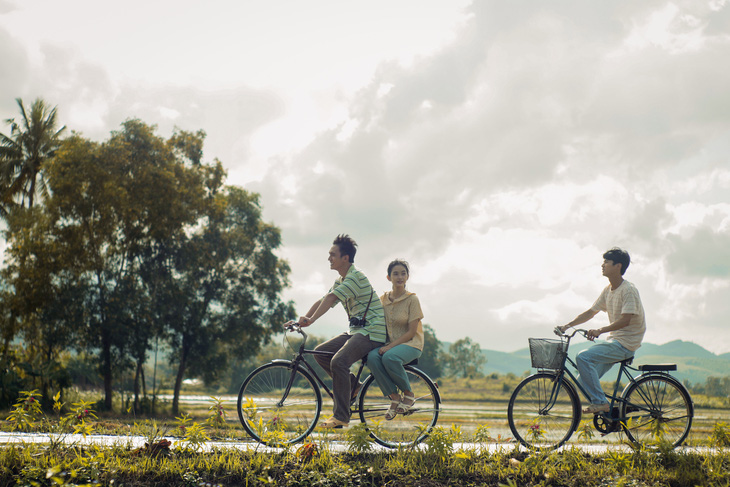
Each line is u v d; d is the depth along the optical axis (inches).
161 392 1646.2
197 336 1279.5
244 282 1338.6
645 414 246.1
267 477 195.0
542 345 243.0
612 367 250.2
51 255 1032.2
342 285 240.4
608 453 230.5
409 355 237.3
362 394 240.7
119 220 1100.5
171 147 1221.7
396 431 240.8
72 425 228.4
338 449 225.5
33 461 196.5
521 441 240.8
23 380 869.8
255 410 233.5
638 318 247.4
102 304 1088.2
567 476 210.1
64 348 1103.0
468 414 1454.2
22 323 1054.4
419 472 207.0
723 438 248.1
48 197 1160.2
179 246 1221.1
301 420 236.2
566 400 244.7
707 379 2928.2
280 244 1392.7
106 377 1125.7
